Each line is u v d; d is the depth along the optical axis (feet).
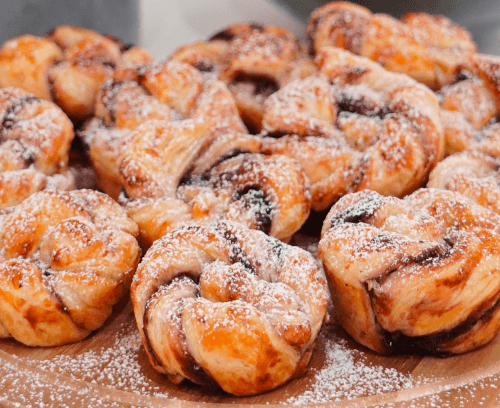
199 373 1.34
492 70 1.72
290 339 1.34
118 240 1.49
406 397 1.34
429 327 1.39
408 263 1.37
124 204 1.60
